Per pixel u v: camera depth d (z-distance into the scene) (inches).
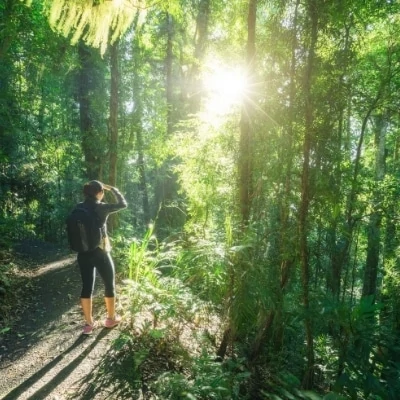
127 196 967.0
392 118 337.4
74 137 690.2
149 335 152.0
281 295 130.4
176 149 246.2
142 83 627.8
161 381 115.0
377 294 382.3
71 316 195.5
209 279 140.7
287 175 128.8
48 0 103.7
